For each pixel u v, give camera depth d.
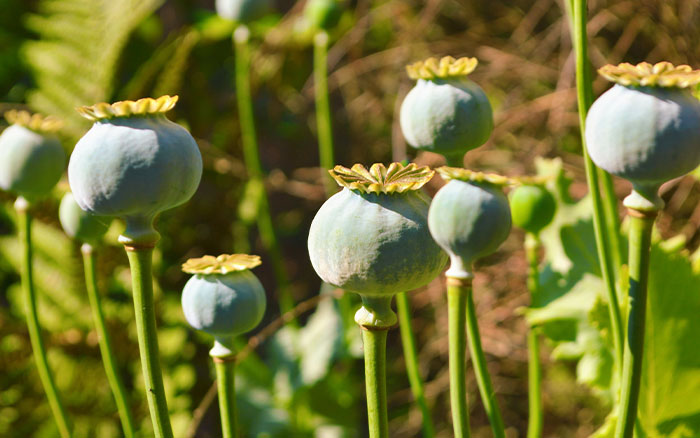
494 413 0.83
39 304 1.98
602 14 2.03
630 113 0.68
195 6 2.69
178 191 0.71
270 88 2.63
